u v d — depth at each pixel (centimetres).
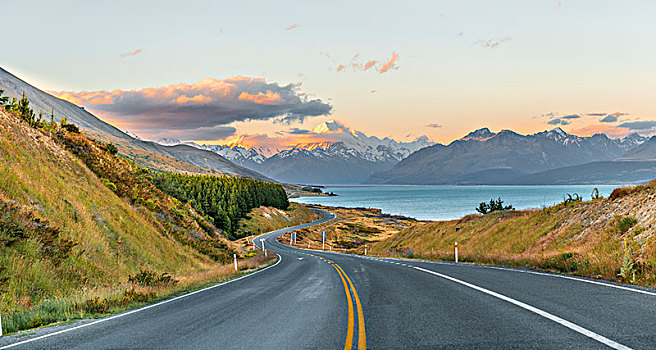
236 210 10600
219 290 1453
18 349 641
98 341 684
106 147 4097
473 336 608
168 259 2516
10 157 1992
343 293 1193
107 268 1723
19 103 3184
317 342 621
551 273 1357
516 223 3155
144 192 3612
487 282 1216
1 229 1368
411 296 1044
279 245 7956
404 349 560
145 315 938
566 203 2794
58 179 2238
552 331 610
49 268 1373
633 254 1285
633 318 661
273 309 955
